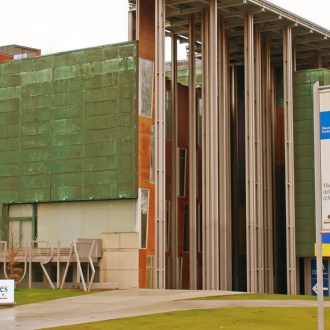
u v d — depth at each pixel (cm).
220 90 6806
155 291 5381
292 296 5250
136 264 5834
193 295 5016
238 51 7538
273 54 7631
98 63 6203
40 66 6488
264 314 3853
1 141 6625
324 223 2612
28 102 6525
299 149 6950
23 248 6034
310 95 6938
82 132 6228
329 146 2656
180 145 7050
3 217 6544
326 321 3706
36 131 6462
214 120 6303
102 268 5934
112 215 6038
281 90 7731
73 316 3850
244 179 7619
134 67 6028
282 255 7500
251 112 6594
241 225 7538
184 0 6259
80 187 6197
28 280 5944
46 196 6359
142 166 5994
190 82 6600
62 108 6347
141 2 6131
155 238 5931
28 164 6475
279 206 7531
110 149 6084
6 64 6662
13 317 3853
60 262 5809
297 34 7144
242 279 7444
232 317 3719
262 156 7094
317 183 2636
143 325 3400
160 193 5978
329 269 6812
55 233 6306
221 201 6600
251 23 6619
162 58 6103
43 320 3694
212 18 6316
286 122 6819
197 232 7138
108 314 3894
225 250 6506
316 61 7831
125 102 6044
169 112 6906
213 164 6269
